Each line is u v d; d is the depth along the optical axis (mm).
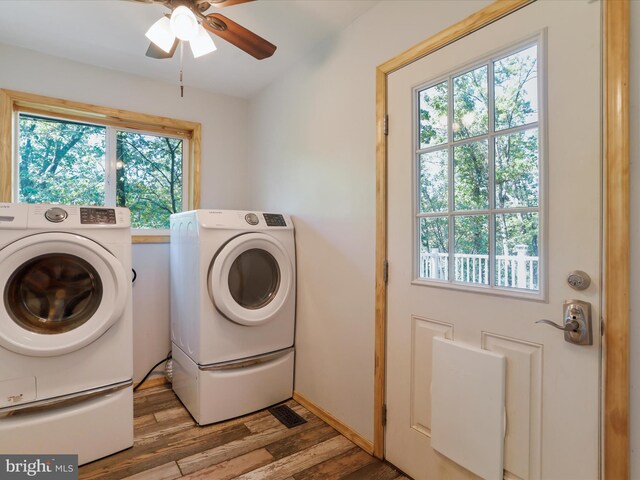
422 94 1564
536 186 1184
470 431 1334
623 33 984
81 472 1607
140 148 2684
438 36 1471
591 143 1045
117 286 1697
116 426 1739
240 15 1859
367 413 1809
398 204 1653
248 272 2201
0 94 2094
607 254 1014
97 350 1686
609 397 1011
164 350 2646
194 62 2377
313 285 2217
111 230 1724
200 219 2010
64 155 2396
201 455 1749
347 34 1950
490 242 1311
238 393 2107
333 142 2049
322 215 2141
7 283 1503
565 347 1106
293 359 2377
